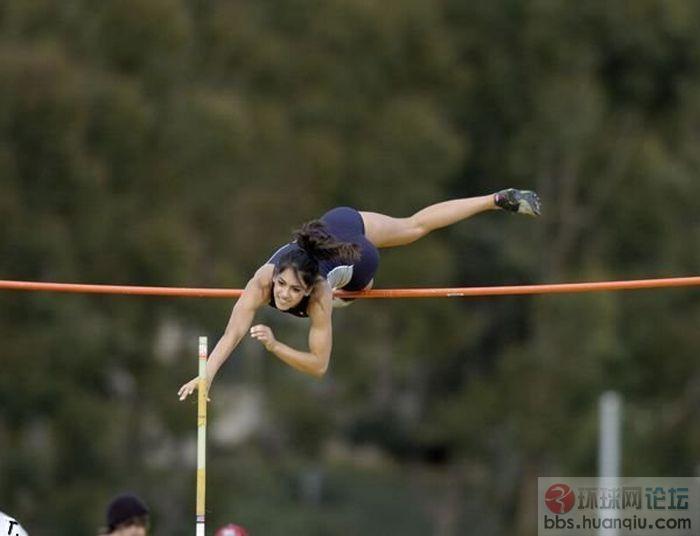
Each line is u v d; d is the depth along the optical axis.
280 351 37.59
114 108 103.25
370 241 41.28
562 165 122.81
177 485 108.44
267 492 118.50
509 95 123.94
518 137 123.00
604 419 90.56
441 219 42.12
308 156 112.25
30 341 99.19
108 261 103.25
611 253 122.81
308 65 116.19
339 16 115.56
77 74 102.31
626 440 111.69
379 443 131.62
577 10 122.00
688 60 124.56
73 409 100.00
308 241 37.91
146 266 103.62
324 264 39.59
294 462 119.31
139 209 105.12
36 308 100.25
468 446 122.19
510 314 126.56
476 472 124.75
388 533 123.94
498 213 124.88
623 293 120.62
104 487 103.69
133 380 105.12
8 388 99.12
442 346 117.38
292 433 118.94
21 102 99.38
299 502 122.62
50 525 102.56
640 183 121.19
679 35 122.62
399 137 114.19
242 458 117.38
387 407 127.69
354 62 116.62
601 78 125.88
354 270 40.56
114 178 105.19
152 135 106.38
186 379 105.62
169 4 107.00
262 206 109.50
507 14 123.06
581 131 120.69
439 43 118.88
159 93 108.50
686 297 120.19
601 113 122.44
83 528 102.31
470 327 119.25
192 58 113.00
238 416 125.00
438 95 120.81
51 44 103.94
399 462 132.88
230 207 109.19
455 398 124.88
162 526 108.19
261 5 117.38
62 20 107.06
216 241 109.19
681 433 117.25
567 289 43.62
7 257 100.00
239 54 114.62
